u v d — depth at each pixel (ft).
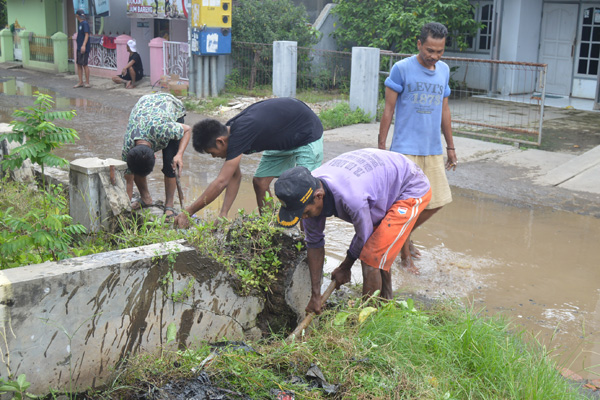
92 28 64.64
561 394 10.43
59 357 9.78
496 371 10.87
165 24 58.54
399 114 16.88
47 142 12.80
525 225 20.97
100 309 10.04
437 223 21.12
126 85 53.47
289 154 15.94
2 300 8.96
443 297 15.16
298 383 10.36
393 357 10.85
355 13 49.47
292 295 12.59
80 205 15.40
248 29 48.26
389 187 11.85
